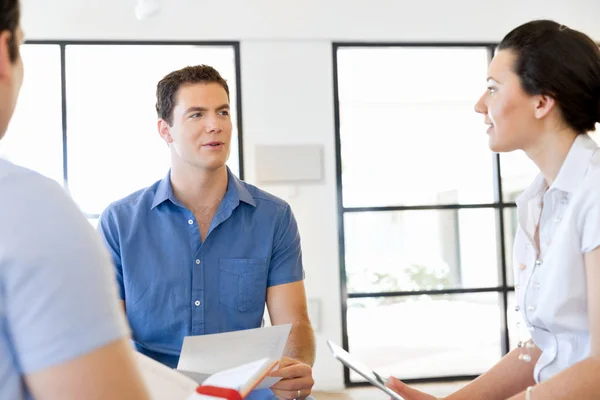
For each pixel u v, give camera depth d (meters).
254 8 5.66
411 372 5.83
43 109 5.49
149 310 2.21
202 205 2.24
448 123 6.00
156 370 1.27
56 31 5.45
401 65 5.95
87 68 5.54
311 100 5.74
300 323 2.25
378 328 5.82
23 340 0.68
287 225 2.33
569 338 1.38
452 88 6.00
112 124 5.56
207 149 2.13
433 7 5.88
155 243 2.22
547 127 1.42
